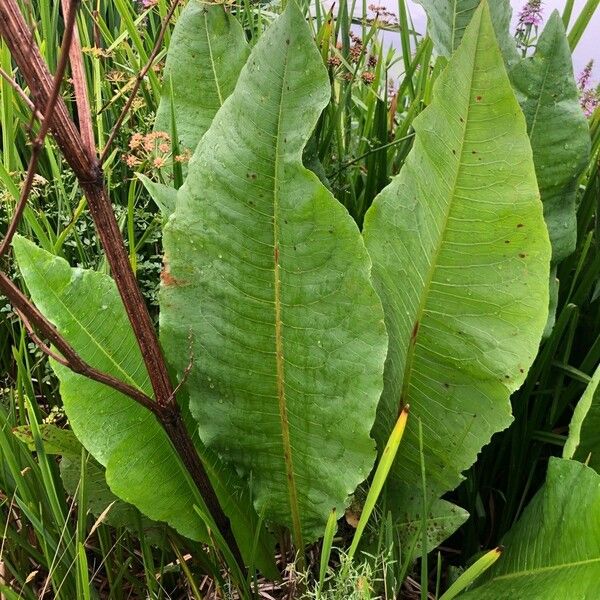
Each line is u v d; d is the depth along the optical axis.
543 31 0.70
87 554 0.79
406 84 1.10
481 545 0.86
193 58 0.83
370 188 0.95
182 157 0.76
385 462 0.51
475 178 0.49
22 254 0.55
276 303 0.56
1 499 0.75
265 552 0.72
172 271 0.58
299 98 0.50
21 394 0.73
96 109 1.02
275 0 1.37
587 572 0.48
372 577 0.64
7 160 0.91
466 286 0.54
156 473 0.60
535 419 0.79
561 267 0.84
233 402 0.62
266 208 0.53
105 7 1.35
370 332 0.54
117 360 0.60
